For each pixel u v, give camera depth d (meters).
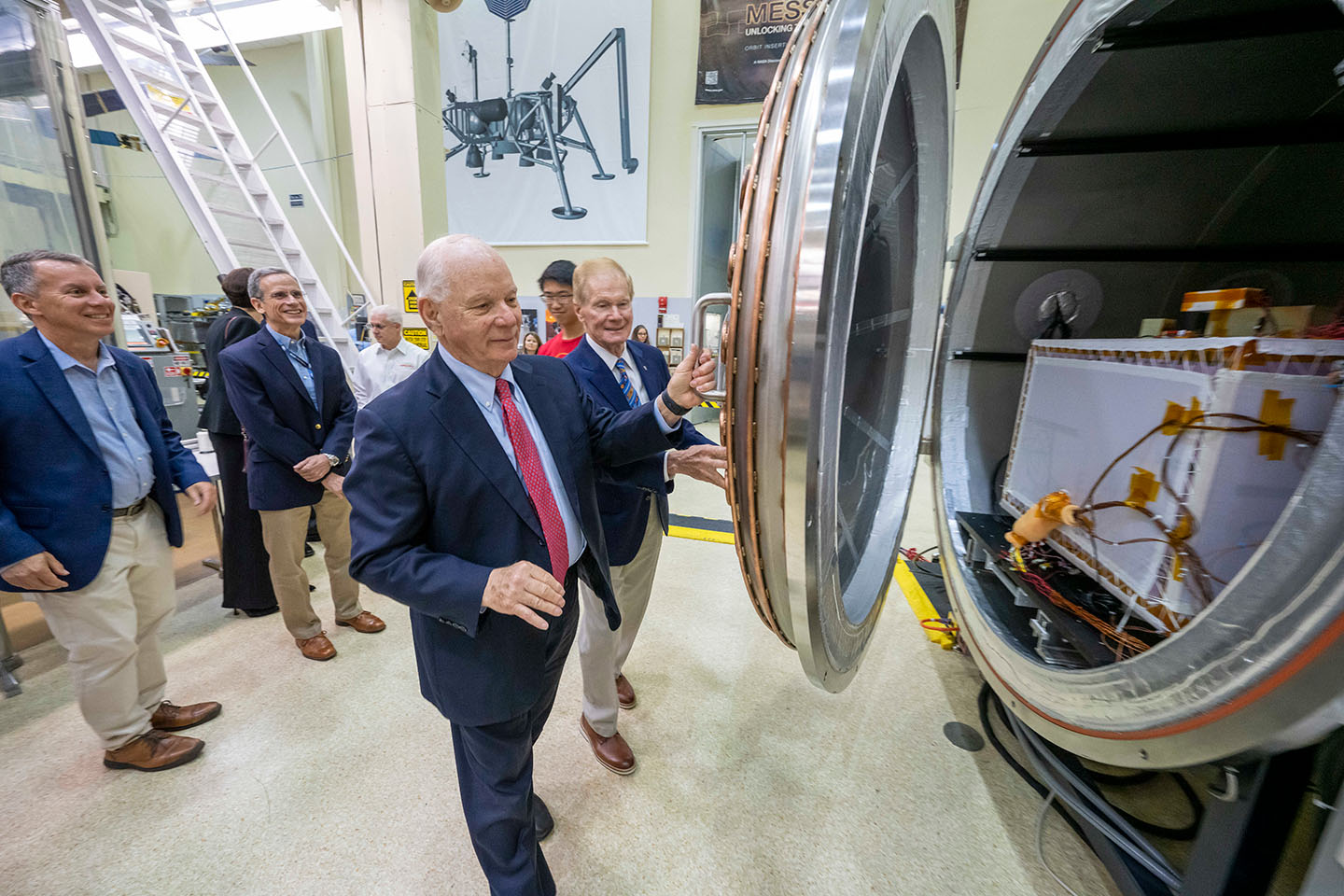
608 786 1.56
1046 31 4.95
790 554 0.85
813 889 1.28
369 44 4.19
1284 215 1.61
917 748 1.73
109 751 1.60
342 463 2.20
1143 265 1.82
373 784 1.57
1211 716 0.83
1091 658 1.24
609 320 1.48
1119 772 1.57
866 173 0.80
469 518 0.99
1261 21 1.19
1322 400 0.92
